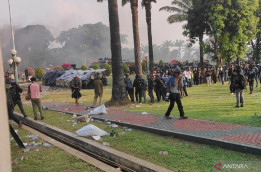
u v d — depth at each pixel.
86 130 7.45
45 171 4.98
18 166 5.40
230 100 12.77
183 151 5.57
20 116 12.30
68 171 4.92
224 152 5.31
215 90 19.03
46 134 8.84
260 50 41.28
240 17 28.19
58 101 19.03
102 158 5.81
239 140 5.70
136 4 21.52
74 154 5.99
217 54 30.17
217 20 27.64
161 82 14.98
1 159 1.77
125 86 14.77
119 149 6.06
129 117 10.07
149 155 5.49
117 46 14.52
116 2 14.71
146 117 9.84
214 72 26.38
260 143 5.34
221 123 7.73
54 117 11.47
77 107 14.58
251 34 29.55
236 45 28.75
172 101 9.00
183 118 8.91
